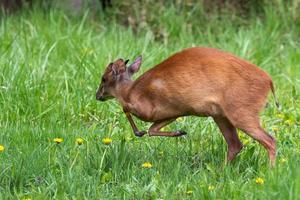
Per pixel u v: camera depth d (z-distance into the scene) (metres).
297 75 14.65
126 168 10.22
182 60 10.03
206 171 10.09
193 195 9.13
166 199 9.13
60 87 13.09
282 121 12.28
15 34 15.70
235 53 15.67
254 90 9.98
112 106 12.62
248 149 10.62
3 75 12.95
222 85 9.88
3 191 9.53
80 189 9.41
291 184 8.73
